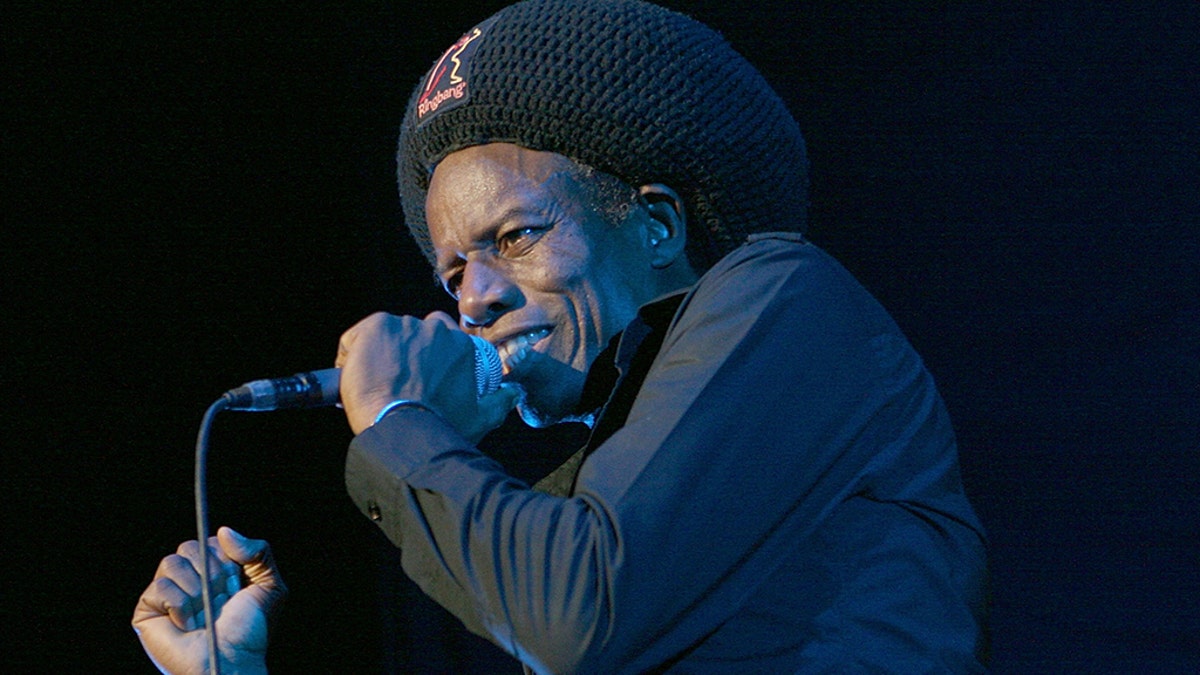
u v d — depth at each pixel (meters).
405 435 3.34
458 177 4.09
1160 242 8.26
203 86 10.50
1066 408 8.60
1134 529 8.32
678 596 3.01
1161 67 8.25
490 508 3.11
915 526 3.56
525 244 3.99
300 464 11.23
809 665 3.31
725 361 3.22
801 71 9.64
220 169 10.62
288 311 10.88
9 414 9.75
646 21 4.14
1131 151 8.37
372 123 10.96
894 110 9.34
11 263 9.81
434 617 11.41
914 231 9.21
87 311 10.09
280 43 10.72
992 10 8.94
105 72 10.09
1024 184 8.80
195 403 10.52
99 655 9.84
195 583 4.44
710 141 4.00
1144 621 8.24
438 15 10.77
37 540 9.77
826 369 3.35
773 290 3.40
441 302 11.05
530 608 2.98
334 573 11.30
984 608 3.69
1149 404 8.28
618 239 4.04
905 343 3.80
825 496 3.31
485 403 3.76
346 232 11.10
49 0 9.84
